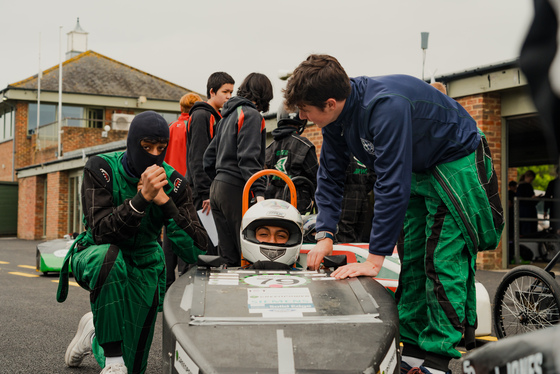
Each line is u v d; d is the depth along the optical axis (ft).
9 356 13.12
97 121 114.73
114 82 120.26
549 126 1.99
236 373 5.49
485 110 33.09
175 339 6.30
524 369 2.50
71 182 80.89
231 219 14.79
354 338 6.15
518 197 36.63
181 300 7.16
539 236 36.83
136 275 9.68
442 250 8.64
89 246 9.54
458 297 8.48
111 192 9.57
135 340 9.59
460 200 8.53
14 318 17.87
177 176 10.12
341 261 8.95
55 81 115.75
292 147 16.43
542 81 1.98
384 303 7.03
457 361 12.73
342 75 8.23
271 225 10.41
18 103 112.37
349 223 17.11
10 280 28.22
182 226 9.72
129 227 9.00
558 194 2.10
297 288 7.61
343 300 7.17
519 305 13.57
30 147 112.98
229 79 17.37
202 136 16.65
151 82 123.44
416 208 9.39
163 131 9.30
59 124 100.89
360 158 9.00
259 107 15.35
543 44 1.97
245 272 8.57
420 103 8.46
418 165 8.70
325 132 9.53
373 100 8.29
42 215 90.02
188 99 19.01
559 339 2.37
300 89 8.30
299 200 15.43
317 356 5.77
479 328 12.77
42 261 29.73
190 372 5.85
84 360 12.84
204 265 8.70
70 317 18.06
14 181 105.50
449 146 8.67
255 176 11.98
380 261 8.33
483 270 32.09
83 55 124.88
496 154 33.37
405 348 9.41
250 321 6.51
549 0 1.93
